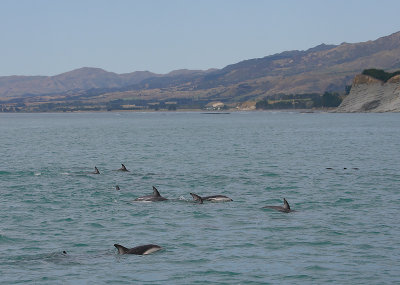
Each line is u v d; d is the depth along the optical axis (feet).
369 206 113.60
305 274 69.56
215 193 133.28
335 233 90.17
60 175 167.94
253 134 451.53
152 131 536.83
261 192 134.21
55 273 70.13
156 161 217.15
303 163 205.87
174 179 159.74
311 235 89.10
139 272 70.64
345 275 69.10
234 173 174.40
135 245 83.56
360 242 84.38
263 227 94.94
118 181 154.92
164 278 68.28
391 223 97.04
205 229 93.66
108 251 80.23
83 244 84.07
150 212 108.37
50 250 80.64
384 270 70.85
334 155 240.94
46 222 99.35
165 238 87.76
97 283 66.54
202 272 70.69
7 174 170.60
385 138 366.63
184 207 113.60
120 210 110.52
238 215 105.29
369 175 165.99
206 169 186.80
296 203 118.11
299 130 515.91
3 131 565.53
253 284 66.13
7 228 94.48
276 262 74.74
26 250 80.59
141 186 145.28
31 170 183.01
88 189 139.13
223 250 80.64
